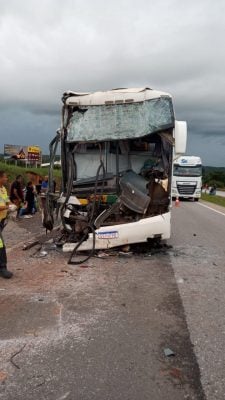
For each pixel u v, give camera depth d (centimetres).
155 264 850
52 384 361
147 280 716
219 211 2430
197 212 2281
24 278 712
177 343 449
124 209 948
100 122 965
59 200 996
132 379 371
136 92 959
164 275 755
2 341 446
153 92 954
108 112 963
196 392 352
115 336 465
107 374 379
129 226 916
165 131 959
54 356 413
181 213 2178
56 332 473
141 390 353
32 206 1764
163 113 945
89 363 400
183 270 799
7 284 673
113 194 971
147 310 556
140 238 930
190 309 563
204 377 377
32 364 397
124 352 425
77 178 1045
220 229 1495
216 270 806
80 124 972
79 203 979
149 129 945
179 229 1457
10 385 359
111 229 912
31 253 931
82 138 966
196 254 970
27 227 1384
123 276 742
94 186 989
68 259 875
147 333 475
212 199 4006
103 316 529
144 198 923
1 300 587
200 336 470
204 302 596
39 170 3219
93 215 935
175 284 694
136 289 659
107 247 917
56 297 606
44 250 961
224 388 359
